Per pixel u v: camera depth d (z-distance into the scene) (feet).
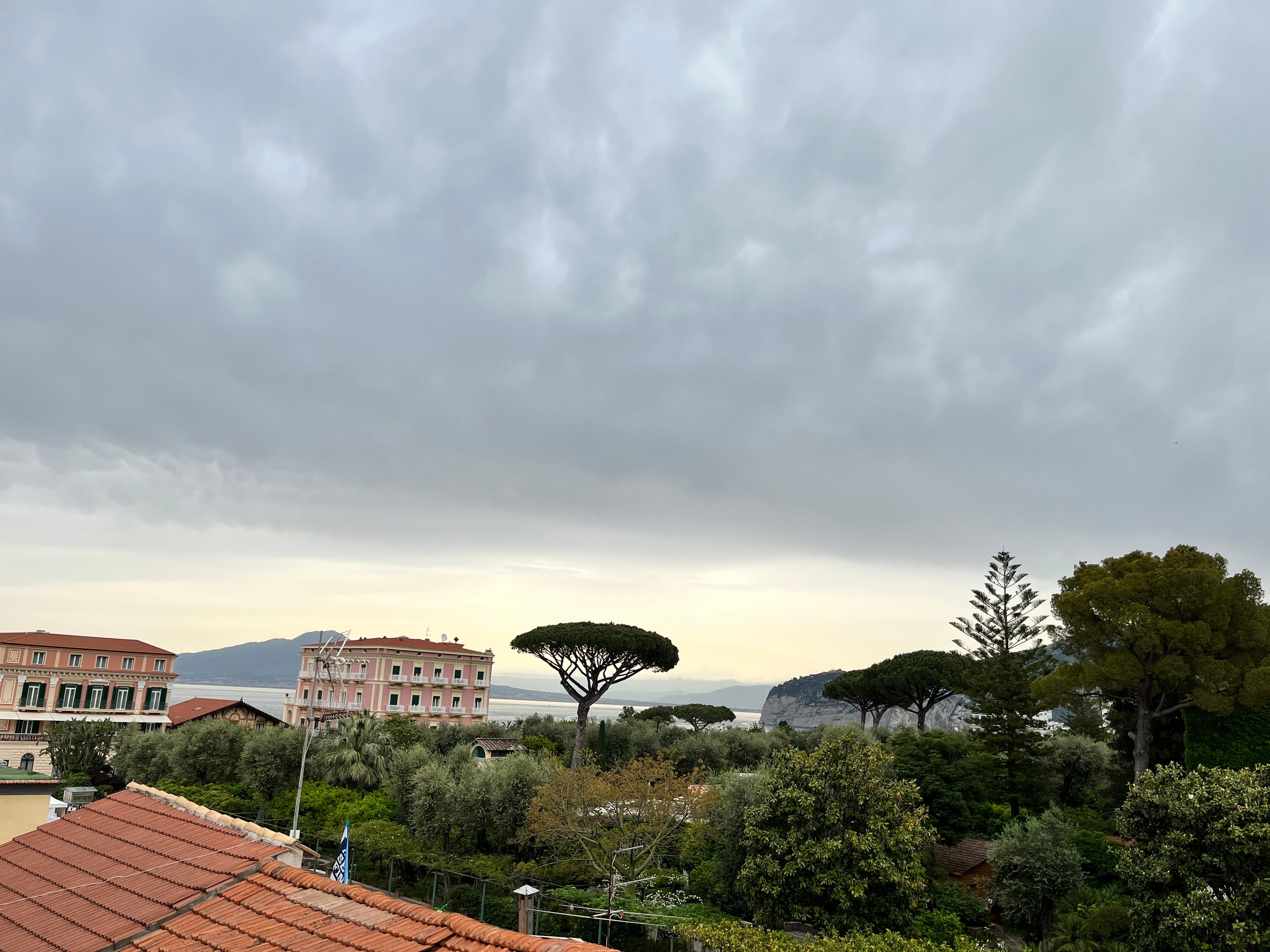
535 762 122.93
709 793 104.42
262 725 255.91
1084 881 91.25
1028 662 140.15
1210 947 60.44
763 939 64.54
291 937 23.76
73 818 40.63
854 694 224.33
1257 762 97.14
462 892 97.86
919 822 80.28
